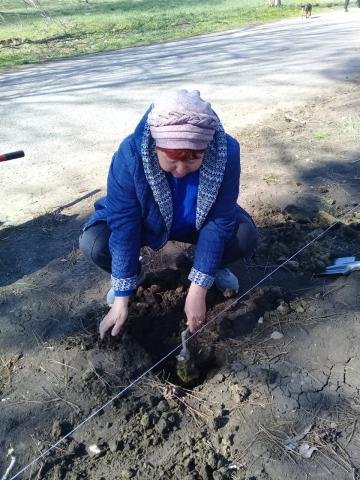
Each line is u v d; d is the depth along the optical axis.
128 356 2.20
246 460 1.75
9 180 3.95
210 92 6.25
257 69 7.51
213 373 2.17
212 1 23.19
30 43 12.99
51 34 14.38
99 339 2.26
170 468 1.77
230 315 2.37
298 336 2.23
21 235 3.12
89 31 14.80
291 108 5.23
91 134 4.97
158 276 2.62
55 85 7.52
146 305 2.44
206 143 1.62
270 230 2.95
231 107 5.50
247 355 2.16
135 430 1.91
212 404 1.98
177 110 1.57
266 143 4.23
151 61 9.30
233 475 1.71
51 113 5.85
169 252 2.81
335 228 2.94
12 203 3.56
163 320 2.40
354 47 8.76
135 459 1.81
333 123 4.57
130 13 18.86
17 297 2.59
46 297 2.57
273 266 2.68
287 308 2.37
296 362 2.10
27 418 1.97
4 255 2.94
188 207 1.98
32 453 1.85
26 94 7.04
